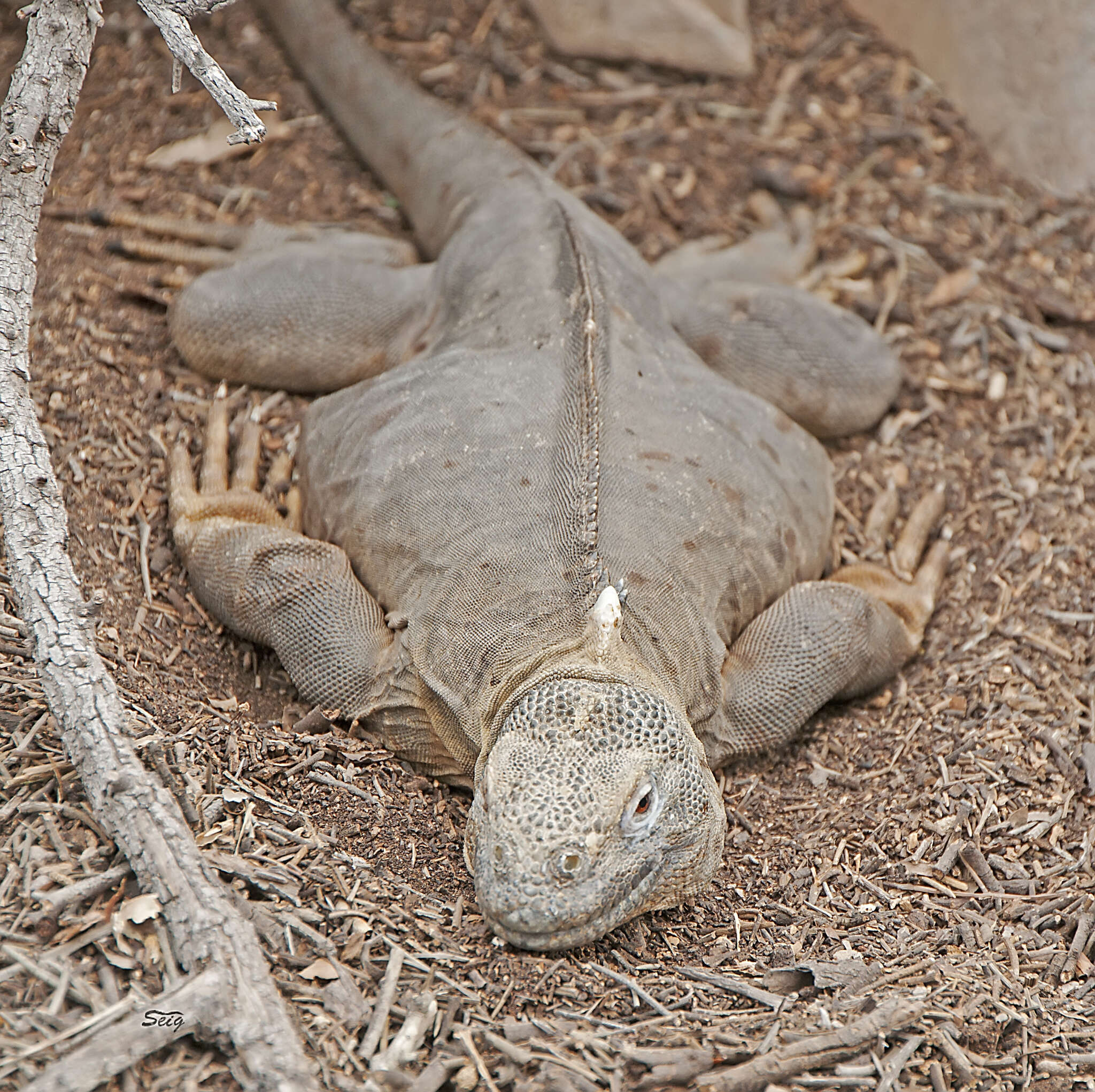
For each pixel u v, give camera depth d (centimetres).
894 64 1623
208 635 936
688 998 680
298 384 1141
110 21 1466
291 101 1459
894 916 780
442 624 827
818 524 1026
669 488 886
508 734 703
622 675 728
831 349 1152
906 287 1346
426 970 668
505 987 666
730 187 1466
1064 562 1077
